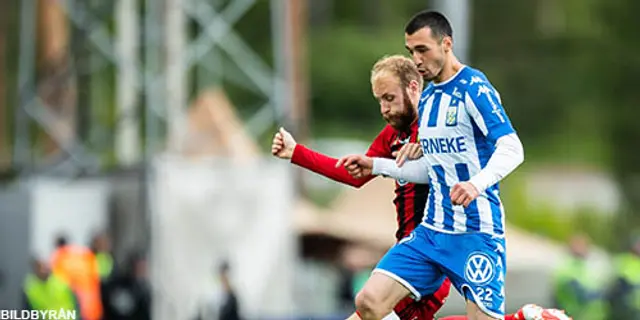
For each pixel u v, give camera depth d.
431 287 19.16
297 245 45.66
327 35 104.56
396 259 19.06
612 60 98.00
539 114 99.38
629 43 98.12
